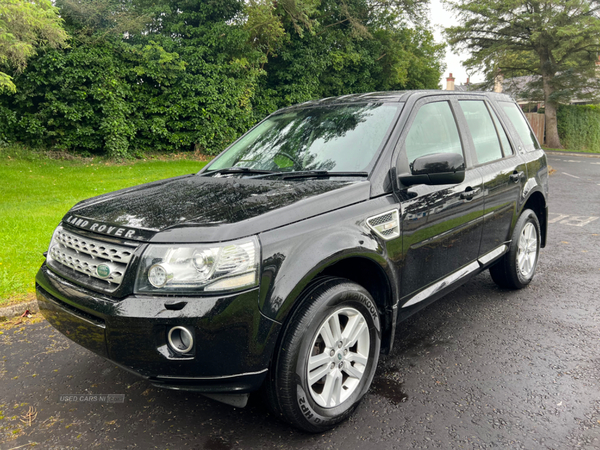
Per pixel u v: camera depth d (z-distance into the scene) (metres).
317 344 2.46
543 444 2.32
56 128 16.75
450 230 3.29
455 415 2.59
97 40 16.84
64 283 2.43
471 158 3.68
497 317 4.02
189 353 2.09
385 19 28.06
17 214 7.88
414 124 3.20
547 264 5.61
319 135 3.31
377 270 2.72
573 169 19.77
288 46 24.77
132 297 2.12
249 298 2.11
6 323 3.96
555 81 34.72
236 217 2.23
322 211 2.47
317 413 2.38
